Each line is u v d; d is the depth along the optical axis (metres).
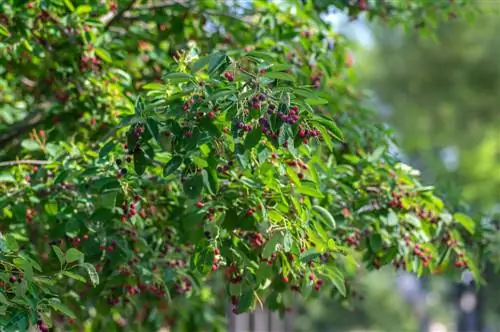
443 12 11.88
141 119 6.84
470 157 35.72
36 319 6.88
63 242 8.91
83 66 9.60
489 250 10.26
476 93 40.19
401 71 41.12
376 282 54.06
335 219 8.62
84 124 9.95
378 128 10.53
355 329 54.44
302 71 10.19
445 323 60.94
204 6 10.77
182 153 6.87
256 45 10.41
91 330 11.10
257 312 21.39
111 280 8.45
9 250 7.08
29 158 9.87
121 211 8.41
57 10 9.41
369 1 11.59
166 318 12.36
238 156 6.85
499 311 38.44
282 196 7.47
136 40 10.85
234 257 7.74
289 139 6.59
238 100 6.50
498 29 39.09
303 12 10.27
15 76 11.00
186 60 7.60
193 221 7.80
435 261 9.54
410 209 9.05
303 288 7.52
